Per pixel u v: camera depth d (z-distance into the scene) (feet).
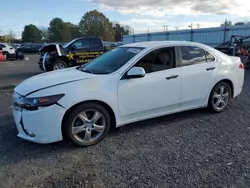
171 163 10.20
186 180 9.00
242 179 9.00
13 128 14.26
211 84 15.53
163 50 13.89
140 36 122.83
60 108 11.01
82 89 11.48
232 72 16.52
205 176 9.22
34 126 10.93
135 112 13.05
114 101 12.25
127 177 9.27
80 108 11.43
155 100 13.48
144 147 11.72
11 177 9.41
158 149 11.48
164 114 14.17
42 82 11.89
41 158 10.83
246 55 38.29
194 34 93.91
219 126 14.21
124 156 10.90
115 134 13.28
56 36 275.39
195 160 10.41
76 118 11.50
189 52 14.80
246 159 10.44
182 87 14.30
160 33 110.32
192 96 14.89
